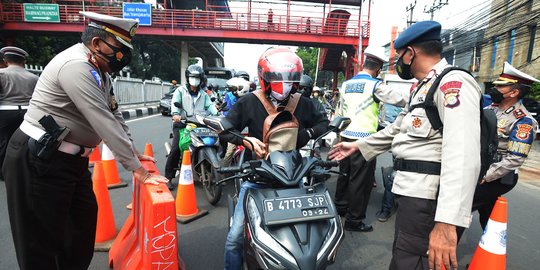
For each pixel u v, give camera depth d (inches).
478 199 110.6
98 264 111.9
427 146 67.0
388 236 144.3
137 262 89.1
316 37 884.6
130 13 876.0
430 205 66.6
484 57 709.3
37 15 869.8
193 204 156.4
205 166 176.4
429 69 69.7
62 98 73.6
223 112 261.3
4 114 181.2
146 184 81.9
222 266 114.0
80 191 89.0
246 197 76.5
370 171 143.3
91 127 79.8
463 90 60.1
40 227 78.2
